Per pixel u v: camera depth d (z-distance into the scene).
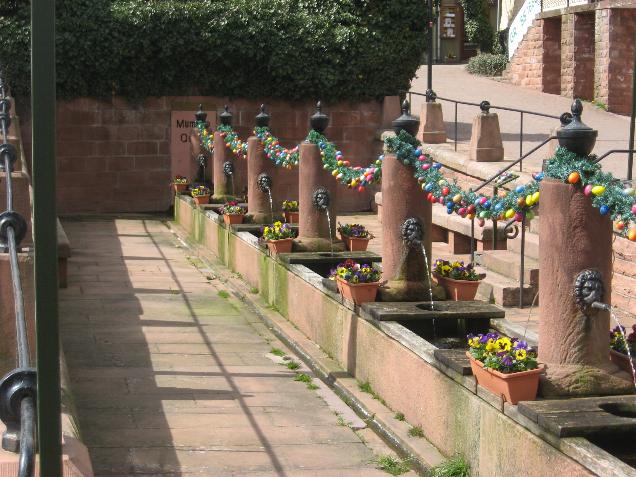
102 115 23.17
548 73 30.17
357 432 7.82
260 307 12.47
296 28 23.22
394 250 8.95
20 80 22.17
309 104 23.83
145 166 23.50
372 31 23.45
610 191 5.76
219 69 23.42
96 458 7.08
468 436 6.53
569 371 6.03
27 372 3.53
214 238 16.56
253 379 9.30
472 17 36.78
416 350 7.54
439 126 20.30
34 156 3.18
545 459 5.49
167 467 6.94
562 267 6.03
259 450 7.34
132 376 9.29
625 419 5.50
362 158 24.09
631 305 10.69
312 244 12.14
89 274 15.02
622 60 26.06
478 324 8.53
